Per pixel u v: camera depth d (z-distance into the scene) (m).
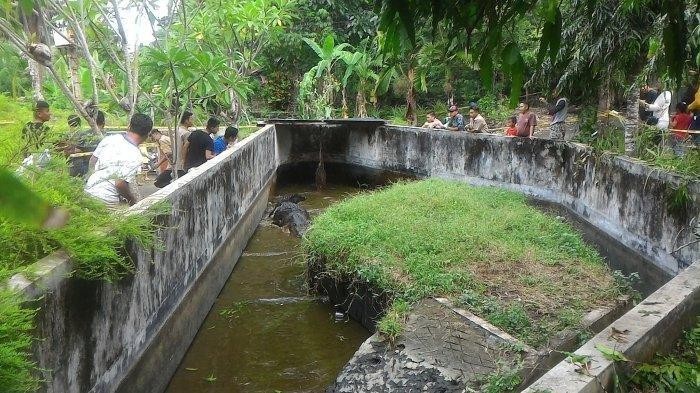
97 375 3.26
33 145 3.17
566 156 9.05
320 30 17.14
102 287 3.32
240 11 11.45
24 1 1.94
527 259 6.00
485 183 10.89
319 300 6.50
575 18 6.84
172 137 7.34
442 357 4.25
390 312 4.95
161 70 6.97
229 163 7.24
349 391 4.12
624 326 2.93
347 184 14.00
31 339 2.46
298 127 13.71
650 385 2.67
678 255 5.66
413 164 12.59
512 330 4.60
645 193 6.43
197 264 5.61
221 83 8.42
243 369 5.03
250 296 6.62
